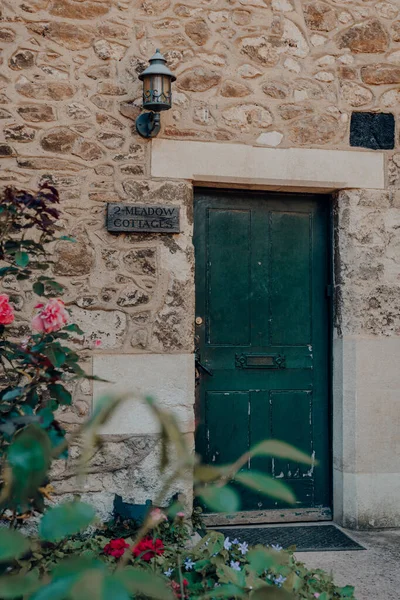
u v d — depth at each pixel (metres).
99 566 0.91
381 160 4.12
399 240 4.11
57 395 2.41
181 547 3.25
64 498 3.63
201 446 4.04
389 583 3.17
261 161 3.98
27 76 3.76
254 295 4.14
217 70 3.96
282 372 4.15
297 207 4.22
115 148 3.82
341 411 4.07
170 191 3.86
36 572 1.97
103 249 3.78
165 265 3.83
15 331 3.66
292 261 4.20
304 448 4.16
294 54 4.05
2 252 2.83
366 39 4.14
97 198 3.79
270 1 4.03
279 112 4.02
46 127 3.77
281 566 2.31
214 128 3.93
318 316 4.21
